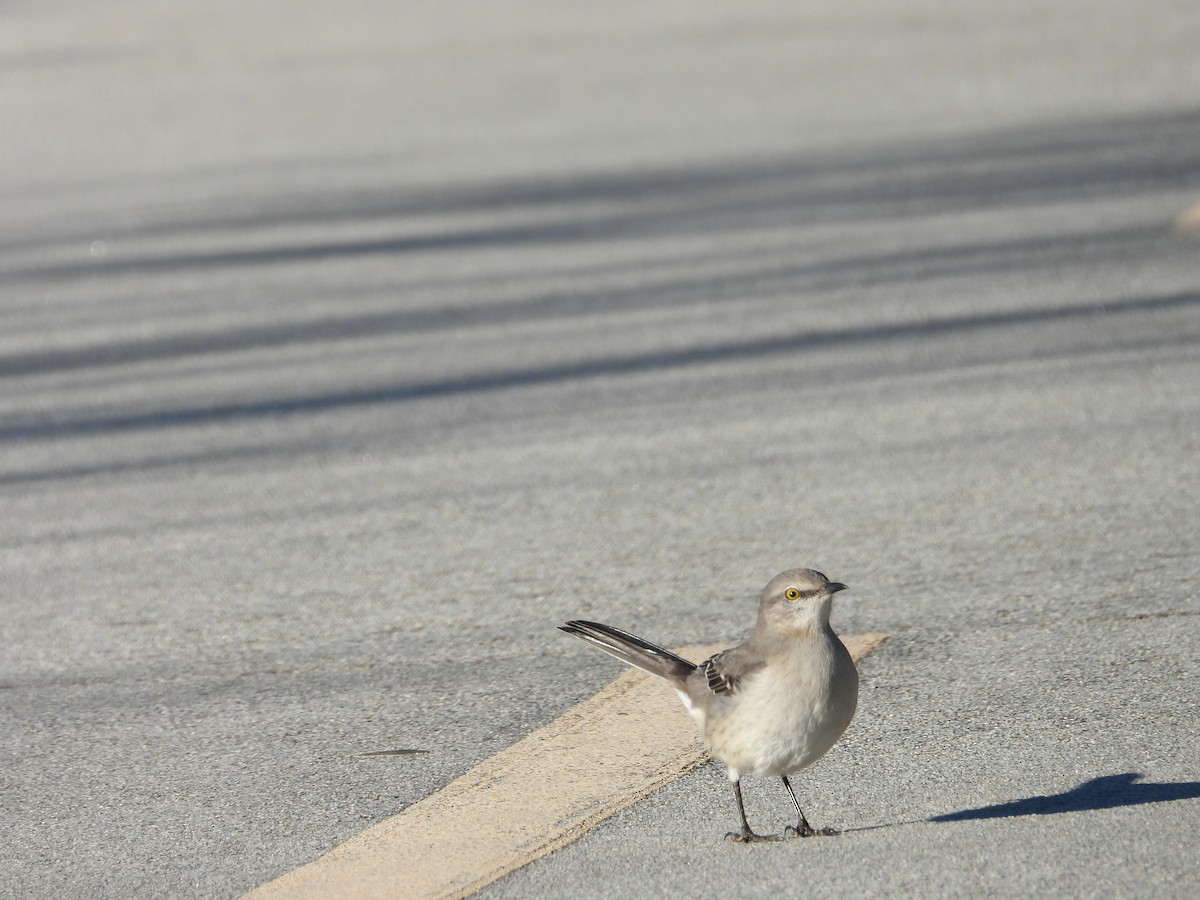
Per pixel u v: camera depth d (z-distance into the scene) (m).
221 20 51.75
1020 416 13.40
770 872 6.42
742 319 17.81
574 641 9.46
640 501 12.11
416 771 7.83
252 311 20.22
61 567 11.69
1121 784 6.96
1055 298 17.33
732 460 12.96
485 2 51.25
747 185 25.48
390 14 49.97
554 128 32.00
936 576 10.02
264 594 10.72
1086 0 41.78
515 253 22.25
